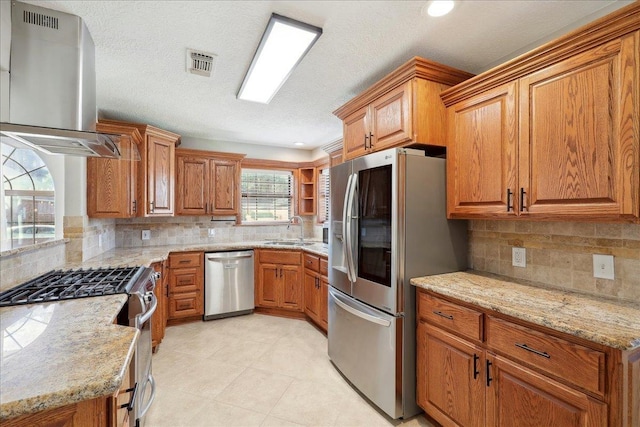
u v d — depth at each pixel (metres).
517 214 1.54
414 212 1.87
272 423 1.80
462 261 2.07
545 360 1.19
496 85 1.64
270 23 1.56
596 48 1.23
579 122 1.29
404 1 1.43
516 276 1.85
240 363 2.52
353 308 2.12
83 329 1.06
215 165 3.90
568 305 1.34
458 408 1.56
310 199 4.60
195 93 2.51
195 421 1.81
